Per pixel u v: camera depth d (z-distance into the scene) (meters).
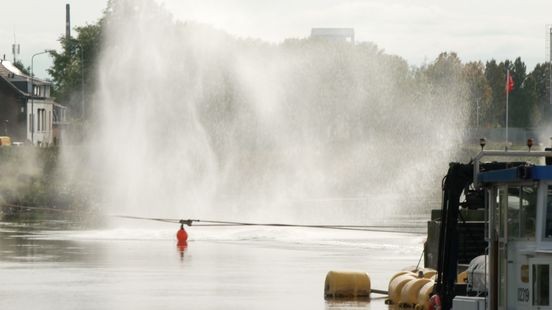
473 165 26.33
